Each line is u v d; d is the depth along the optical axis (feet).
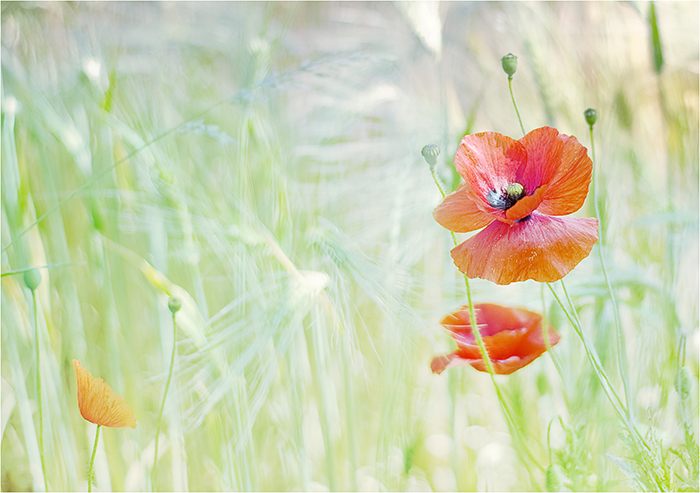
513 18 5.10
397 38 5.48
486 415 4.66
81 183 4.37
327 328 4.42
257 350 4.07
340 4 6.76
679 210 4.43
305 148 4.56
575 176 3.69
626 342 4.39
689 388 3.89
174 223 4.29
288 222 4.25
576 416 4.07
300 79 4.40
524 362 3.89
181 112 4.79
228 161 4.47
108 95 4.28
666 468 3.84
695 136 4.51
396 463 4.42
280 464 4.69
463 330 4.00
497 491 4.45
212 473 4.42
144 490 4.31
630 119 4.57
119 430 4.49
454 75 5.34
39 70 4.81
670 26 4.58
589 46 5.19
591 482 4.03
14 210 4.32
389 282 4.15
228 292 4.52
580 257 3.67
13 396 4.47
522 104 5.39
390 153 4.56
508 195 3.75
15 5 5.04
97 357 4.55
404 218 4.33
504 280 3.69
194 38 5.66
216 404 4.25
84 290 4.88
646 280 4.22
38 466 4.31
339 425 4.53
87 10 5.43
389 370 4.20
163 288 4.09
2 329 4.46
